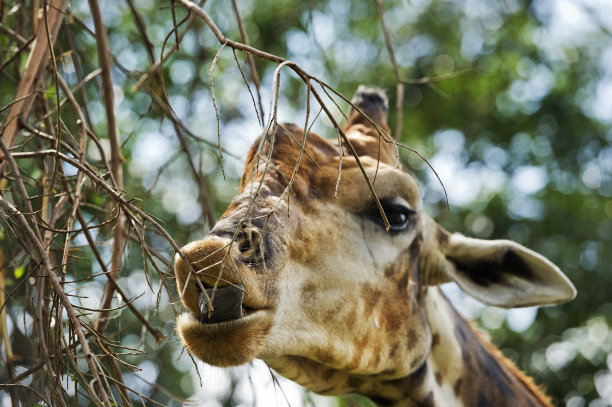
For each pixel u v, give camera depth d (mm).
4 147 6215
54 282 5824
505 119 20453
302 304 6770
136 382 13570
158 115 10125
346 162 7457
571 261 18438
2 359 7559
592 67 20766
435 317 8422
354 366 7164
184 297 5793
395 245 7516
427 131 20484
